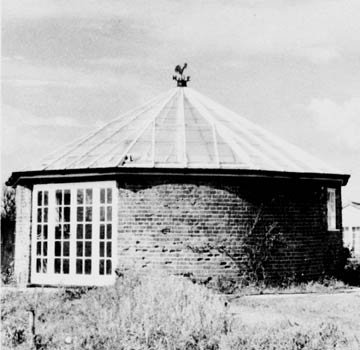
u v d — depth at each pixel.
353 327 12.19
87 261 19.78
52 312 14.01
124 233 17.72
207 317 11.10
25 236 19.44
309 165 20.28
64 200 20.06
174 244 17.70
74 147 20.73
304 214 19.36
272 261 18.47
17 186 20.39
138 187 17.81
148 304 11.91
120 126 21.42
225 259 17.86
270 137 22.00
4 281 19.88
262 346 10.00
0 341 11.25
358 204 41.75
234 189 18.14
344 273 20.77
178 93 23.23
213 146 19.45
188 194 17.86
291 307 14.77
